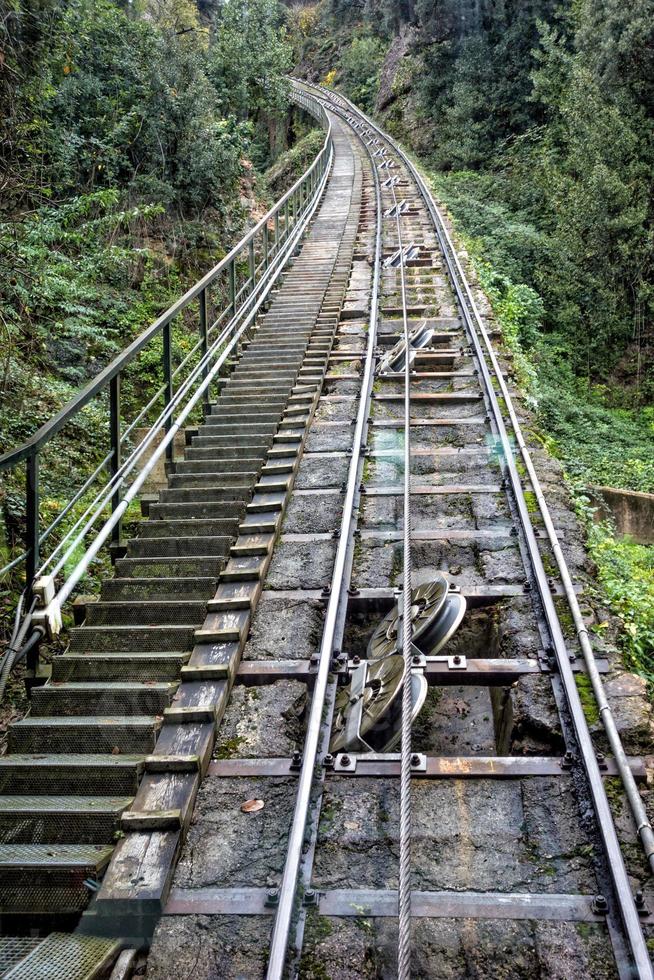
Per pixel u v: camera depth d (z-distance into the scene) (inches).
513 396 321.4
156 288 495.8
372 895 114.0
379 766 137.6
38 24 317.1
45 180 422.6
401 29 1718.8
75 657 171.2
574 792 130.7
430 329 373.4
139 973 108.6
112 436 220.8
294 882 111.8
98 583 251.6
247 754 144.7
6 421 282.8
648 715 146.6
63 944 109.8
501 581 195.6
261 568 200.1
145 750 147.1
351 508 230.2
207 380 298.0
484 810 128.8
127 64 543.2
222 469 267.1
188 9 1003.3
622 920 106.3
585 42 742.5
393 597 191.3
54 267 374.3
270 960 100.7
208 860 122.3
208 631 174.4
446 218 723.4
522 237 757.9
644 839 117.3
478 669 160.9
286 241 586.2
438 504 237.1
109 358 404.2
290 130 1750.7
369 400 317.4
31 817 128.7
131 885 114.8
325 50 2149.4
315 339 398.9
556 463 261.9
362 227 705.0
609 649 166.6
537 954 104.6
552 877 116.0
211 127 620.1
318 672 159.0
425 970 103.3
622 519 407.8
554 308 702.5
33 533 163.0
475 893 114.0
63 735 149.4
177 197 568.4
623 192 636.7
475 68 1162.6
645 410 605.3
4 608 219.1
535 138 1011.3
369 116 1600.6
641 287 634.2
